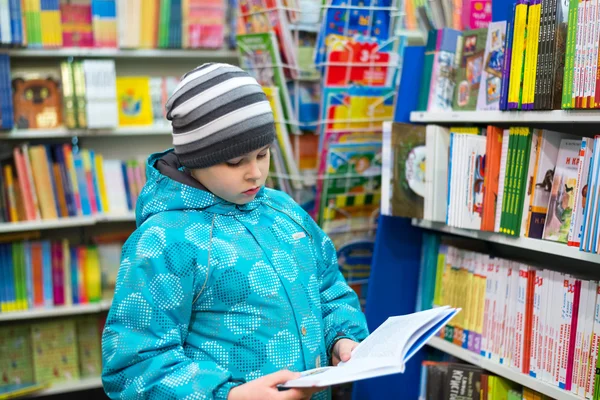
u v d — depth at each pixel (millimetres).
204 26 3178
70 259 3135
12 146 3088
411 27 2389
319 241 1462
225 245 1224
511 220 1794
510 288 1882
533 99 1685
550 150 1737
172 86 3260
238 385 1125
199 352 1207
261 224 1309
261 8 2271
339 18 2189
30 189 3000
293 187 2346
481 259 2002
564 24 1614
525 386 1850
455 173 1951
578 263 1989
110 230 3453
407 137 2080
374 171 2400
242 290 1207
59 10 2975
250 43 2330
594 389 1598
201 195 1254
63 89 2998
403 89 2186
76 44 3082
